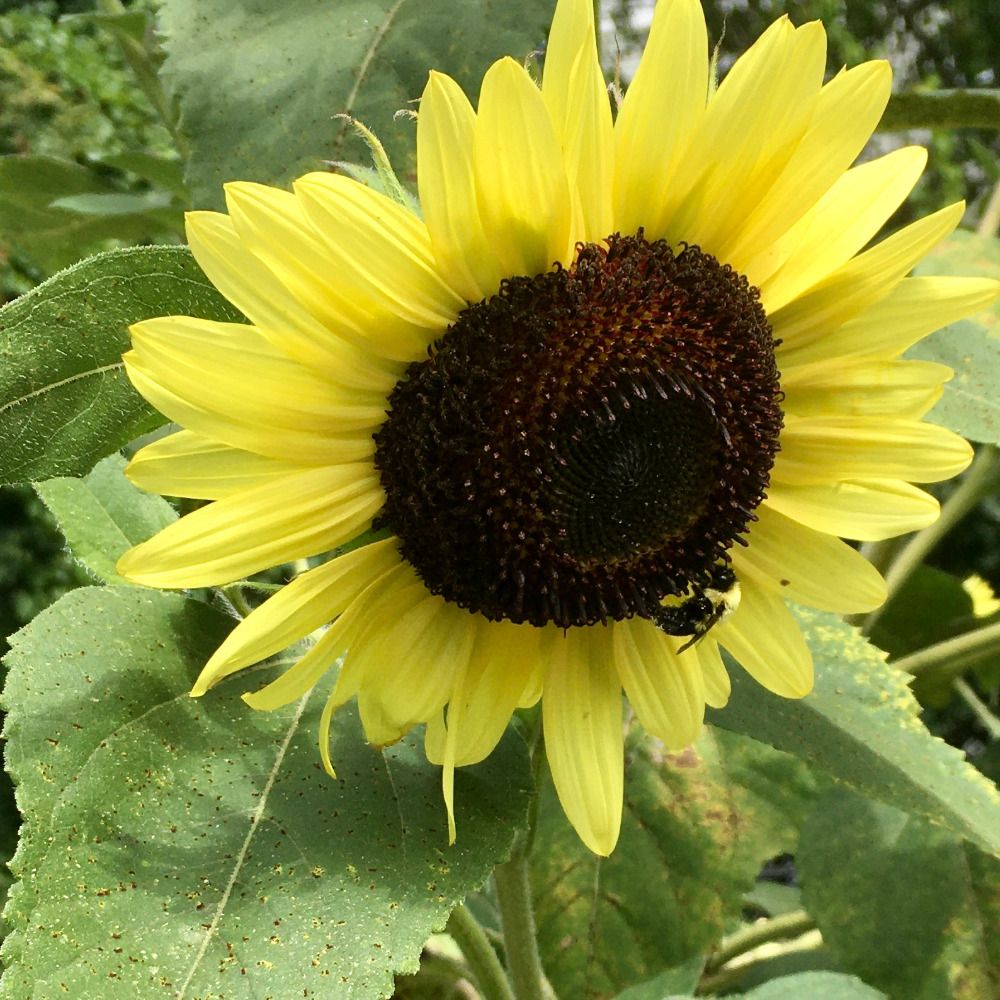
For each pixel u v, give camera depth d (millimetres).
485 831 214
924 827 338
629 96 210
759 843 344
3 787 491
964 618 439
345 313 201
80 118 939
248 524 200
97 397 218
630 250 222
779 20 207
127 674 217
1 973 196
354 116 242
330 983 187
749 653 249
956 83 1279
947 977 325
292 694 207
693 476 235
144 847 199
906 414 241
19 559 908
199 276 217
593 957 337
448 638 226
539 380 217
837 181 228
